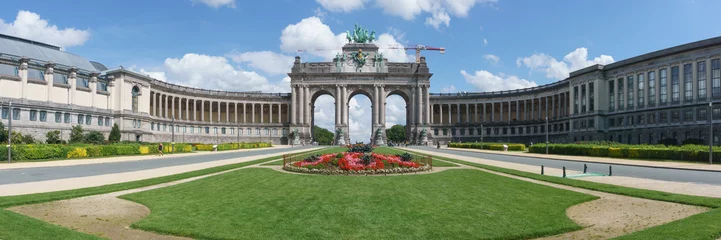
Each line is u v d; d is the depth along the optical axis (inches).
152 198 847.1
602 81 4156.0
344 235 573.6
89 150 2357.3
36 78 3299.7
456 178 1180.5
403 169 1333.7
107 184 1062.4
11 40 3599.9
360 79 5738.2
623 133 3932.1
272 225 624.1
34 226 589.6
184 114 5575.8
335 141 5595.5
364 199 823.7
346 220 652.7
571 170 1515.7
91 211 737.6
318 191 923.4
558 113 5059.1
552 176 1231.5
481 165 1646.2
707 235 532.4
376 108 5708.7
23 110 3147.1
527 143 5502.0
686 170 1552.7
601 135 4097.0
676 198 820.6
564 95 4926.2
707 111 3208.7
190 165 1752.0
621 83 4003.4
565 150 2699.3
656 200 830.5
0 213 666.8
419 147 4611.2
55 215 706.2
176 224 630.5
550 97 5374.0
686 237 523.5
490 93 5944.9
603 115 4116.6
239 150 3759.8
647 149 2117.4
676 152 1993.1
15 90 3127.5
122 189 966.4
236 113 5792.3
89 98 3727.9
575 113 4473.4
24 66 3193.9
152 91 4635.8
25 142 2864.2
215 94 5629.9
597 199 848.3
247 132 5797.2
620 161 2010.3
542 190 950.4
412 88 5777.6
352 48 5846.5
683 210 732.0
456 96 6102.4
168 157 2458.2
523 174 1284.4
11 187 1015.0
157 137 4645.7
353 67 5792.3
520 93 5664.4
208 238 566.6
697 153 1905.8
